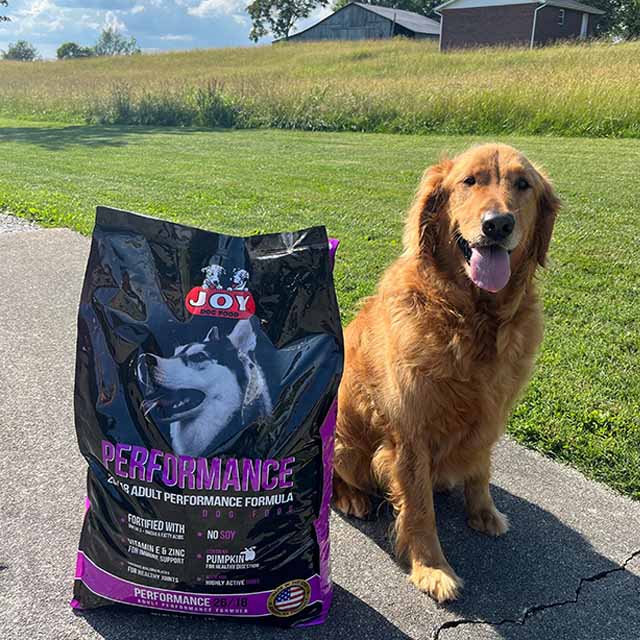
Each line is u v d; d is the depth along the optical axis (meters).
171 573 1.00
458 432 1.29
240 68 18.28
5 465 1.52
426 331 1.24
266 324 1.01
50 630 1.06
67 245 3.36
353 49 21.64
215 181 5.12
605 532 1.38
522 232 1.31
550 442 1.66
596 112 7.79
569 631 1.12
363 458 1.44
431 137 8.17
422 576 1.22
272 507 0.99
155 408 0.98
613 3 25.91
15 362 2.07
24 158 6.61
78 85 13.31
